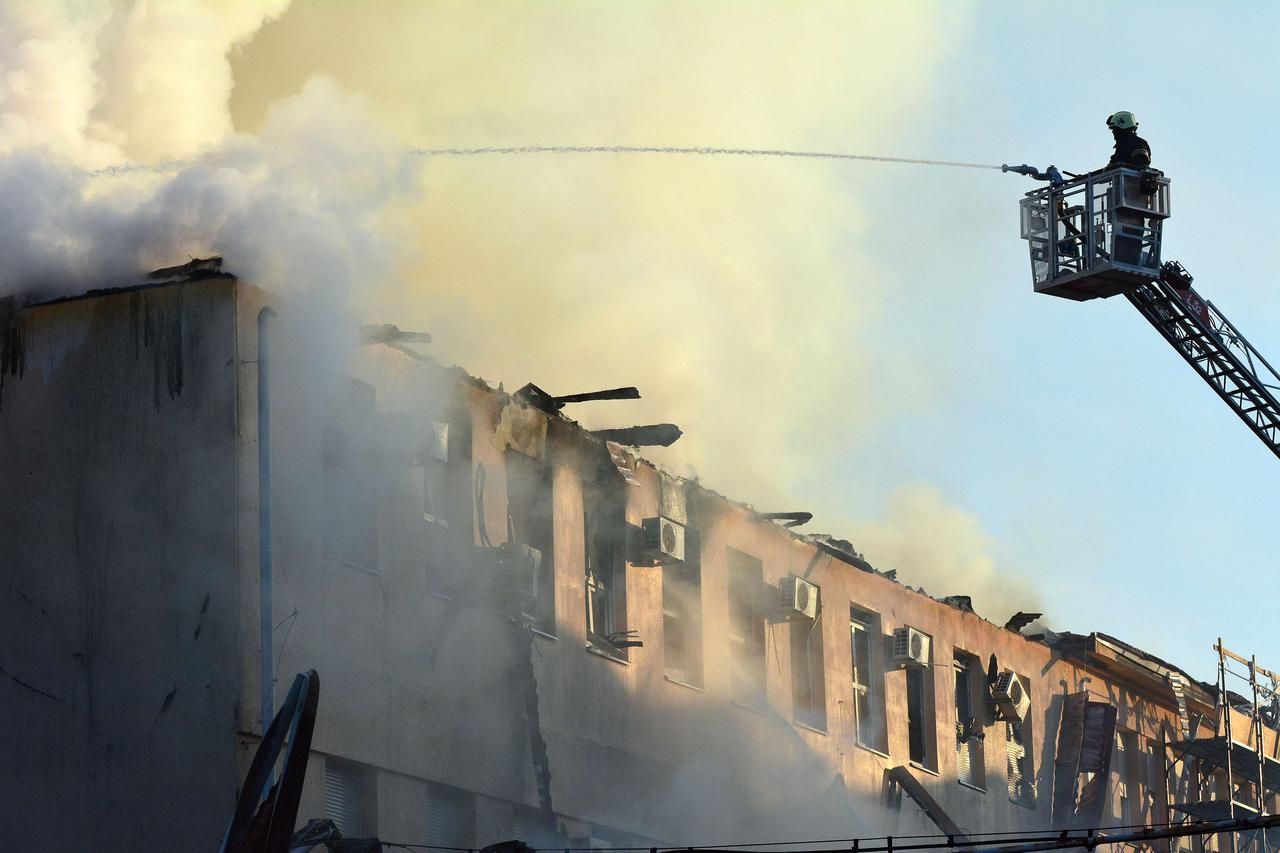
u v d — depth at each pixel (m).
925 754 59.72
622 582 46.75
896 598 59.44
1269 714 80.81
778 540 53.91
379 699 38.34
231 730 34.84
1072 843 27.52
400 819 38.31
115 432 37.31
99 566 36.75
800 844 51.22
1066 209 50.75
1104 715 67.06
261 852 30.83
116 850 35.12
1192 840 75.25
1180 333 56.59
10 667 36.94
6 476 37.91
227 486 36.06
